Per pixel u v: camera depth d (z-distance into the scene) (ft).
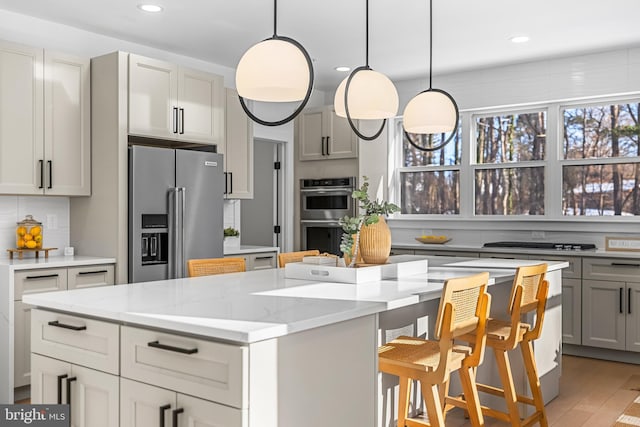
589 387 13.32
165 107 14.93
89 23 14.52
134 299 7.50
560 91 17.74
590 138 17.83
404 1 12.92
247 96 8.27
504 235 19.13
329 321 6.38
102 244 14.16
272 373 5.82
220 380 5.66
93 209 14.35
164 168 14.47
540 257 16.60
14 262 12.62
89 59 14.33
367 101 8.99
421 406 9.96
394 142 21.49
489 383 11.21
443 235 20.36
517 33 15.19
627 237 15.79
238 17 14.08
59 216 14.75
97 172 14.25
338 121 20.85
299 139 21.77
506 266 11.79
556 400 12.33
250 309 6.75
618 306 15.49
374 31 15.06
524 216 18.80
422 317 10.04
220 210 15.85
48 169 13.50
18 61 12.97
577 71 17.44
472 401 8.49
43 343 7.50
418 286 8.77
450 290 7.41
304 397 6.24
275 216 21.75
